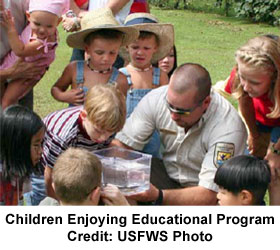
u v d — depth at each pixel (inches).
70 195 107.9
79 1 172.7
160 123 132.8
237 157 117.7
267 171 116.6
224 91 149.5
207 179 126.6
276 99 125.6
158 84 157.2
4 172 118.2
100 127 116.5
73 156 109.3
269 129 149.9
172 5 649.6
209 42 436.8
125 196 122.0
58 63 326.3
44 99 249.9
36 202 143.3
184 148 132.0
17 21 146.2
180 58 368.8
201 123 127.0
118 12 174.9
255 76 121.3
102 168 119.7
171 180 138.9
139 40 153.9
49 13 138.0
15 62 145.6
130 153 127.7
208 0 667.4
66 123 123.5
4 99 148.6
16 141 115.5
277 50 120.6
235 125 127.3
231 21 550.0
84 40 145.9
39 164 124.6
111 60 144.6
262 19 537.3
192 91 119.3
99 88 118.4
